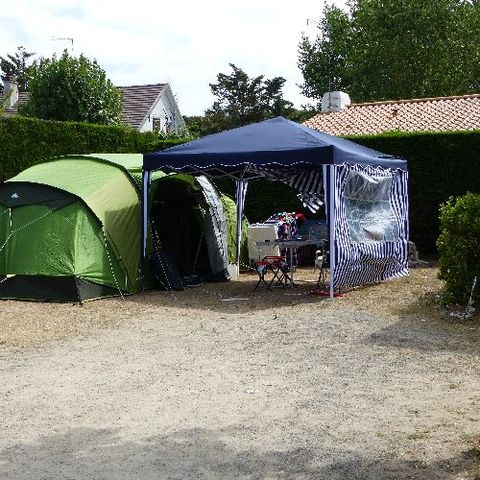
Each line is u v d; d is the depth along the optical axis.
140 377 7.02
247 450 5.04
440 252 10.45
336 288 12.30
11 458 4.98
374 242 12.70
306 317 10.00
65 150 17.78
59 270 11.58
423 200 17.44
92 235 12.05
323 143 11.70
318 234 16.14
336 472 4.60
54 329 9.47
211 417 5.77
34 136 16.91
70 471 4.72
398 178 14.02
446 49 41.94
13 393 6.55
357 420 5.63
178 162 12.33
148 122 38.72
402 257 13.91
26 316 10.37
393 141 17.61
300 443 5.14
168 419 5.74
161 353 8.03
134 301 11.73
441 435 5.22
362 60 43.28
